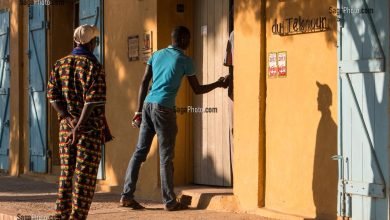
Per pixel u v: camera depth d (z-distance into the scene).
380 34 7.09
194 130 10.14
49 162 12.84
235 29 8.83
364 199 7.27
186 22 10.15
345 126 7.45
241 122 8.73
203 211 8.84
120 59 10.86
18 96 13.66
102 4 11.29
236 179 8.82
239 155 8.77
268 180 8.45
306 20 7.96
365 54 7.23
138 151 9.05
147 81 9.05
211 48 9.85
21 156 13.67
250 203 8.60
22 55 13.65
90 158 7.23
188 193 9.34
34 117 13.23
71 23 13.05
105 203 9.61
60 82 7.38
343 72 7.45
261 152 8.50
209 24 9.88
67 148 7.34
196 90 8.95
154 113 8.82
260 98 8.48
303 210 8.02
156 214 8.66
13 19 13.85
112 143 11.04
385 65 7.05
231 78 9.17
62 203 7.39
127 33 10.67
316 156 7.87
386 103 7.04
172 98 8.85
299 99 8.06
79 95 7.30
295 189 8.12
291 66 8.16
